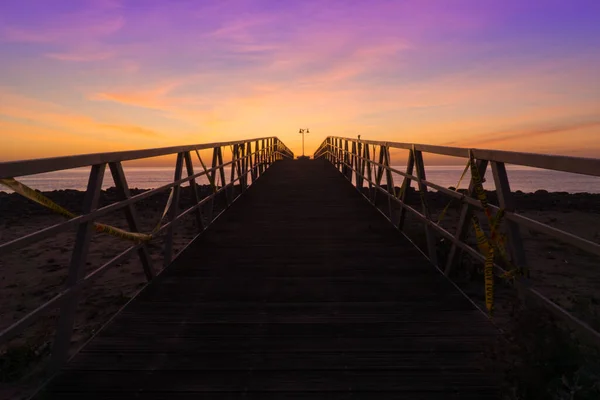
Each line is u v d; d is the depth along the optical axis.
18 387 3.89
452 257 4.73
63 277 7.95
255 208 9.86
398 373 2.89
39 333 5.12
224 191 9.53
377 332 3.49
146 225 13.82
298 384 2.78
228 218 8.66
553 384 2.32
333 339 3.37
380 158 9.01
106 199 20.28
